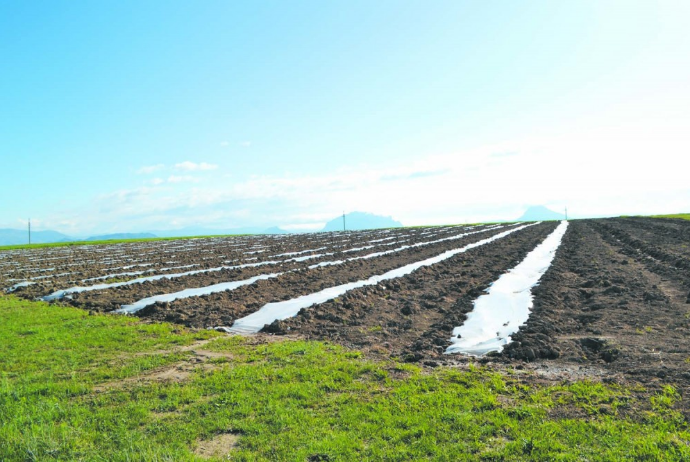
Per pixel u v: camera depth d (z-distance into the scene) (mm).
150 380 9188
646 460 5559
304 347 11023
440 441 6305
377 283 20297
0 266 35156
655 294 15008
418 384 8406
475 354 10438
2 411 7547
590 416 6844
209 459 6059
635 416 6707
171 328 13547
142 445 6406
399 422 6855
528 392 7922
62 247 57469
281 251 43281
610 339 10734
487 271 23766
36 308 16859
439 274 23375
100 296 20094
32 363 10281
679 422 6426
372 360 10102
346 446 6219
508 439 6316
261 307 16312
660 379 8023
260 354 10766
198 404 7852
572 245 35656
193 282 24031
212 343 11906
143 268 31625
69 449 6352
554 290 17375
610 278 19156
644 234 38000
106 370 9766
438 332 12484
